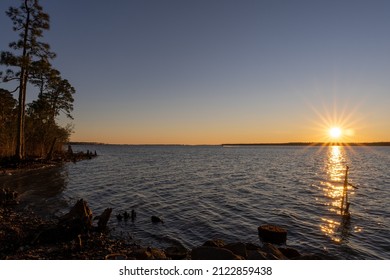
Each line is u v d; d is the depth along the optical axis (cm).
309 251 1155
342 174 4138
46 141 4850
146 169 4531
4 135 3609
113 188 2553
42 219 1435
